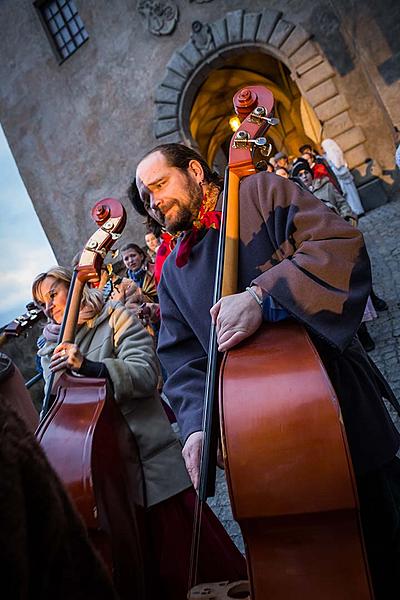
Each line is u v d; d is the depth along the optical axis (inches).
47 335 94.8
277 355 56.2
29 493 28.9
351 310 59.2
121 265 412.5
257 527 51.1
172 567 80.0
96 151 551.8
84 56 545.6
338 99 446.3
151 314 165.5
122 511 70.9
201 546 80.3
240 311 59.3
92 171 555.8
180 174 71.4
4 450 28.2
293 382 52.9
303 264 59.9
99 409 74.1
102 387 77.6
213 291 70.4
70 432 71.1
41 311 103.3
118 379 83.3
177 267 75.0
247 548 51.7
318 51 450.0
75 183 565.9
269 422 51.3
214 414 60.5
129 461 79.0
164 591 80.1
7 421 30.4
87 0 533.6
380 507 64.1
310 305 58.4
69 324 86.9
